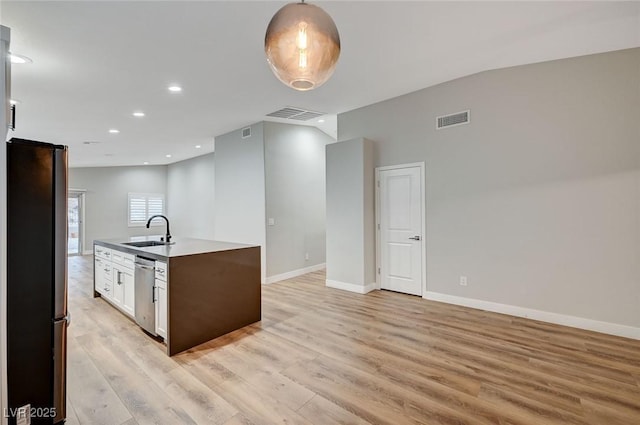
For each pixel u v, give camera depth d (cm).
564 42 289
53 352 158
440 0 226
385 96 441
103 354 272
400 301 419
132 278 335
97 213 919
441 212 410
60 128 542
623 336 297
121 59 302
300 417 191
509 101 354
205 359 263
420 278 437
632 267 294
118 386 224
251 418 190
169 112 468
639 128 290
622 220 298
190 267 286
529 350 273
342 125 515
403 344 288
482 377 232
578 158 317
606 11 240
